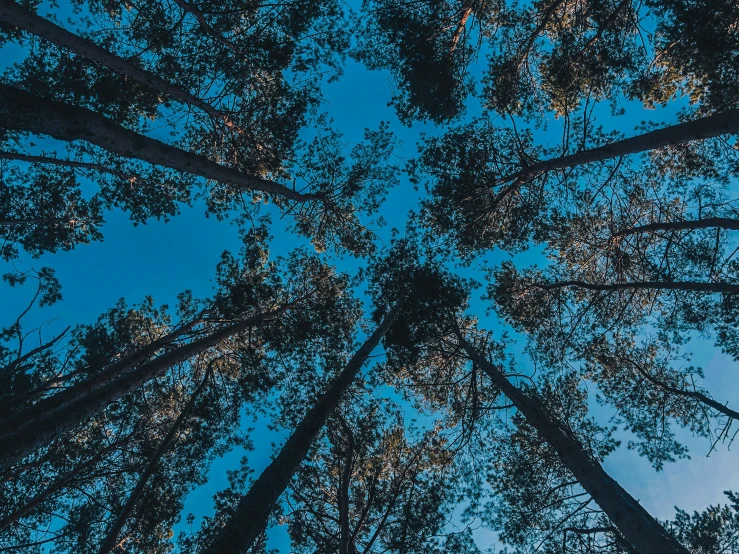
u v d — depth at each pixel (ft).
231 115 35.09
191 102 31.63
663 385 37.70
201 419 39.29
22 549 29.71
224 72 33.88
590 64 33.09
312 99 36.78
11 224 35.78
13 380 29.12
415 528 31.24
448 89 39.65
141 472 33.04
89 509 32.07
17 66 31.07
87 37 31.48
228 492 33.96
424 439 39.11
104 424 35.35
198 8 29.94
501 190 38.47
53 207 38.01
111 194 38.81
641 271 38.01
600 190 36.45
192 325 40.34
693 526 31.76
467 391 45.01
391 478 35.65
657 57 32.76
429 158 38.86
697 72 29.32
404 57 38.63
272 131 37.22
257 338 45.24
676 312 37.93
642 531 21.86
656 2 27.48
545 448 37.52
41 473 30.86
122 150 24.00
